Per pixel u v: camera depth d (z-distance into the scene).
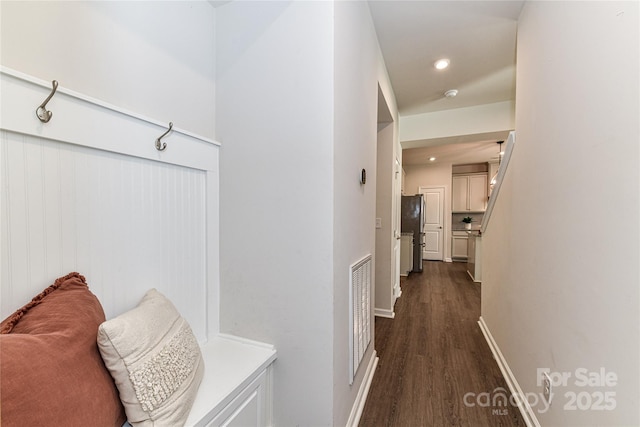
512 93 3.17
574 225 1.09
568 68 1.17
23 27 0.79
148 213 1.13
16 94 0.75
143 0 1.12
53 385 0.60
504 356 1.99
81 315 0.77
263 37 1.32
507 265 1.96
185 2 1.29
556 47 1.29
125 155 1.05
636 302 0.76
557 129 1.25
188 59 1.31
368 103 1.82
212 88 1.44
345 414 1.37
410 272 5.61
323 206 1.20
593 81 0.98
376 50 2.11
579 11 1.09
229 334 1.43
